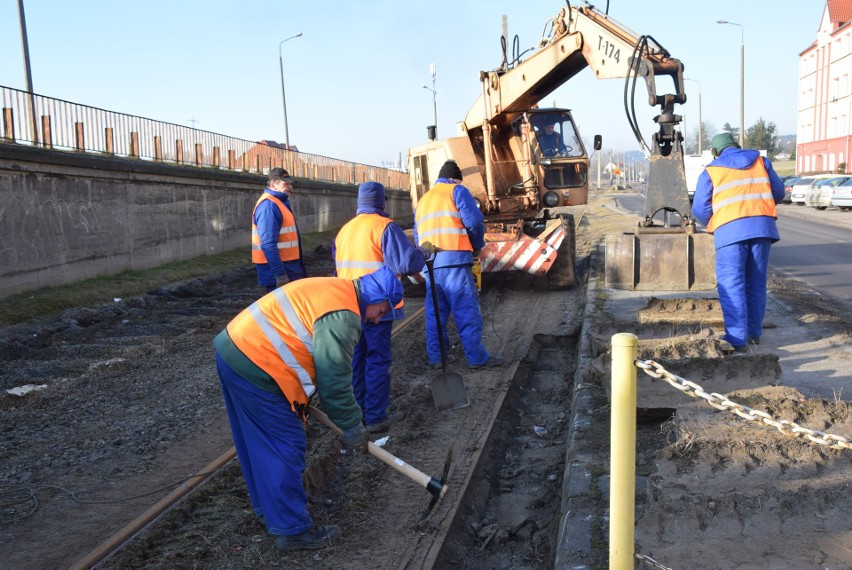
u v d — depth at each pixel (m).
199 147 18.06
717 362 5.38
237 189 19.17
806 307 9.17
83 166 12.34
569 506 3.92
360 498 4.55
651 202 8.38
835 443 3.10
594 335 7.03
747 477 3.78
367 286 3.97
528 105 12.09
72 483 4.81
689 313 7.68
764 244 6.65
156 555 3.83
